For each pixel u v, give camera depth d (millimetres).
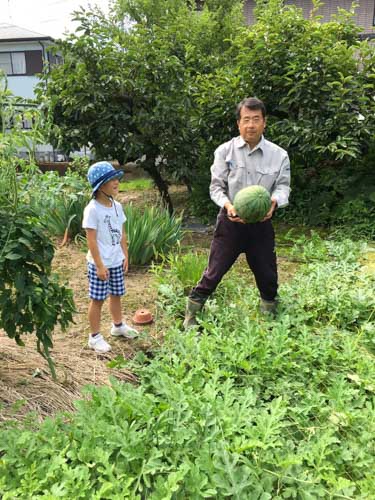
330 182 7727
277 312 4164
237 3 14594
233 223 3688
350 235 6879
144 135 7672
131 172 14344
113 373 3385
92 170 3580
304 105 7293
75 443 2416
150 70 7465
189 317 4047
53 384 3148
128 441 2381
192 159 8008
